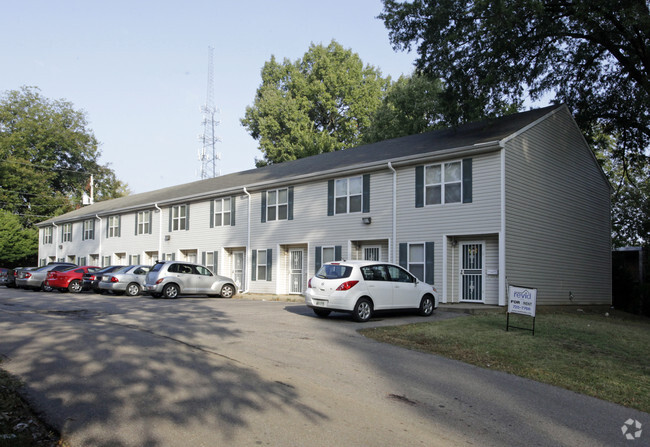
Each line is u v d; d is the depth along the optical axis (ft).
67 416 17.43
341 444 15.81
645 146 77.00
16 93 176.86
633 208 93.04
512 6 53.11
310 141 142.00
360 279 43.01
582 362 29.43
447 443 16.52
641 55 64.23
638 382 25.86
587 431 18.63
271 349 29.73
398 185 63.36
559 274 62.23
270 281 80.23
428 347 32.73
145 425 16.76
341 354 29.40
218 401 19.42
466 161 56.70
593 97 75.20
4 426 16.25
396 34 64.18
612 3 53.78
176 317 43.14
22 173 168.45
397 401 20.83
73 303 56.75
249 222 84.94
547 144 62.03
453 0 58.90
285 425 17.25
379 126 126.21
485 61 62.13
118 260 119.55
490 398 22.12
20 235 156.87
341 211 70.33
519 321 43.04
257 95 166.20
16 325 36.86
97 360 25.29
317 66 156.66
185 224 99.25
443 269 57.52
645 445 17.56
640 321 63.41
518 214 55.52
